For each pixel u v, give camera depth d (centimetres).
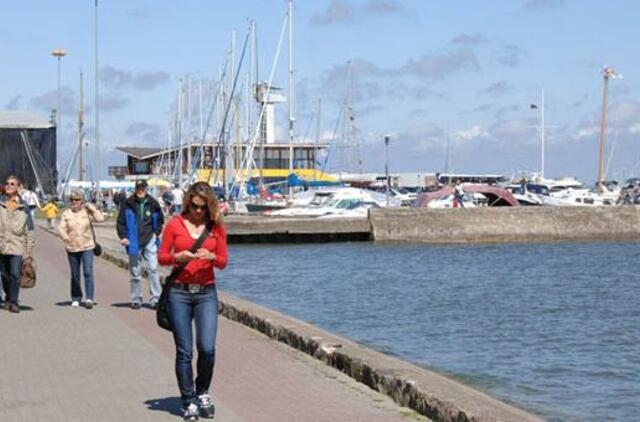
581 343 2039
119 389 1041
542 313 2638
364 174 13112
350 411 932
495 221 6369
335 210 7050
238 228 6044
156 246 1816
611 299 3044
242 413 921
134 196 1809
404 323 2398
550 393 1470
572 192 9212
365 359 1098
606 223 6538
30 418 901
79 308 1806
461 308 2761
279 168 12175
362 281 3719
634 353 1888
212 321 893
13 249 1717
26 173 9931
